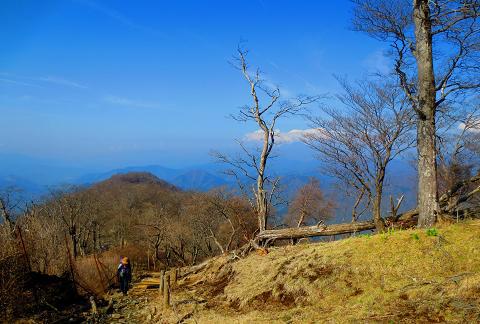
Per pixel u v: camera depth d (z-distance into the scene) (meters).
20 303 14.78
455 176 17.98
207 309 12.84
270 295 11.79
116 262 27.48
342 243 12.50
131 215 55.44
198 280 17.33
